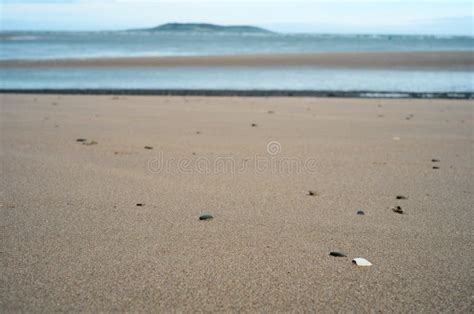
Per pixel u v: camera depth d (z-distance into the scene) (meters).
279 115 3.31
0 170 1.87
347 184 1.72
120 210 1.43
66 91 4.78
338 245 1.20
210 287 0.99
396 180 1.78
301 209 1.46
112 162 2.00
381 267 1.08
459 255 1.15
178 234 1.25
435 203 1.52
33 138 2.48
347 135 2.62
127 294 0.96
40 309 0.91
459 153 2.23
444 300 0.95
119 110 3.50
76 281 1.01
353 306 0.93
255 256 1.13
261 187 1.68
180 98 4.23
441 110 3.60
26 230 1.28
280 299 0.95
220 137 2.54
